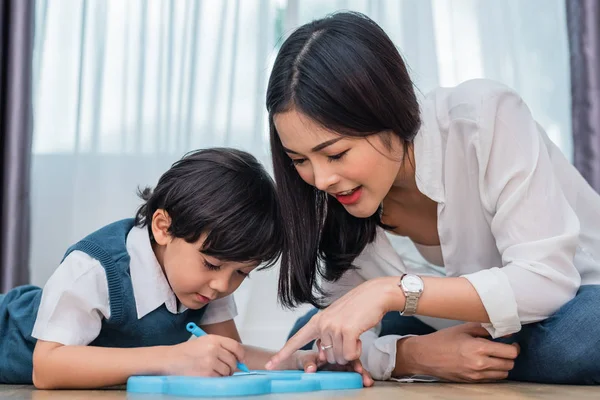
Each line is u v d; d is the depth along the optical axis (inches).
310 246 49.3
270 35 87.6
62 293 45.1
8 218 80.0
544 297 43.6
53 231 84.2
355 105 42.2
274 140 47.4
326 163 43.9
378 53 43.5
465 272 51.9
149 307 48.6
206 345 42.7
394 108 43.5
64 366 42.9
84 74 85.5
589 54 84.7
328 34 43.8
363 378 44.9
